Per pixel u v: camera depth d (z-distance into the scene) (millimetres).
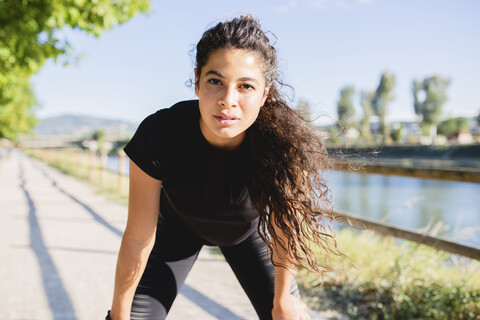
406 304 2680
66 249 4684
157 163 1360
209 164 1399
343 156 1661
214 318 2838
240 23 1215
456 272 2965
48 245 4859
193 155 1384
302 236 1522
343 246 3717
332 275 3254
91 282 3566
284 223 1438
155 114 1418
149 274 1562
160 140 1354
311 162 1496
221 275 3732
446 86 66438
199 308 3000
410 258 3113
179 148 1373
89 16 4598
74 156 20188
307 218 1465
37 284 3504
